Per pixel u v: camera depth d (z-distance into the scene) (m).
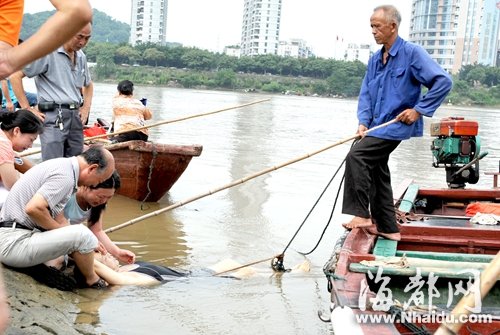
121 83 9.91
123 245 7.06
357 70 78.94
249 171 12.70
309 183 11.69
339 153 16.95
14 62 2.27
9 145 5.60
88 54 77.31
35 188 5.08
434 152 8.71
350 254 5.00
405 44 5.89
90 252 5.13
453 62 95.50
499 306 4.86
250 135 20.39
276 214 9.05
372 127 6.11
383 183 5.99
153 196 9.38
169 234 7.63
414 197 7.54
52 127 7.28
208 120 25.45
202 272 6.14
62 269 5.58
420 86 5.96
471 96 69.44
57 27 2.26
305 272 6.44
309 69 80.69
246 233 7.91
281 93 76.31
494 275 2.84
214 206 9.34
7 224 5.14
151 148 8.88
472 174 8.45
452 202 8.12
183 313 5.02
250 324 4.92
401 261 4.82
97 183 5.27
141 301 5.20
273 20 121.00
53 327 4.39
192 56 78.75
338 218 9.03
